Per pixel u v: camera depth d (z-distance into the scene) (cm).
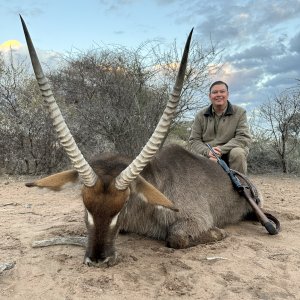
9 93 529
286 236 237
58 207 309
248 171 577
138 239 223
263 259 196
